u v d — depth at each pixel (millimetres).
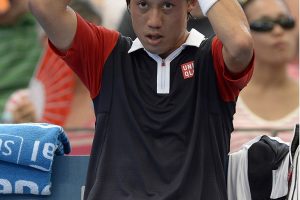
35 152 13547
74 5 23625
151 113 12766
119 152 12773
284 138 22109
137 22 12750
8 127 13734
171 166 12562
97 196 12594
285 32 22984
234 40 12273
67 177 13883
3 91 23953
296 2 23094
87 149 23031
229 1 12570
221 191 12742
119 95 12938
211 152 12797
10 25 24031
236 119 22703
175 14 12641
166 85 12883
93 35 13094
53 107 23812
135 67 13062
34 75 23938
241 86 12875
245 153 13766
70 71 23719
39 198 13781
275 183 13523
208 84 12953
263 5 22922
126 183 12625
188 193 12477
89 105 23797
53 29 12742
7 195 13758
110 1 23703
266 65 22891
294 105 22859
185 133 12758
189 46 13070
